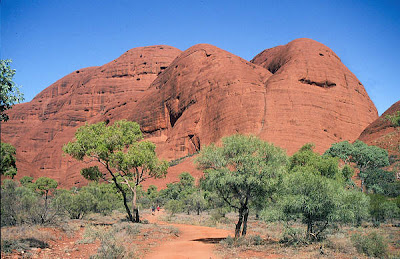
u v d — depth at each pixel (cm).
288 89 8712
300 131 7800
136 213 2331
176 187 6425
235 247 1289
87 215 2586
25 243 1058
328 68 9456
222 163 1498
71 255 1031
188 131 9794
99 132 2348
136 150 2297
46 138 16788
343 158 4350
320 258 995
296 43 10744
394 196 3444
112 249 1014
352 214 1288
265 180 1414
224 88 9512
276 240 1509
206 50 11469
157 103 11769
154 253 1188
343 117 8644
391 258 1001
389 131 6169
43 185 4888
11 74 927
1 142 970
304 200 1285
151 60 19088
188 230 2145
